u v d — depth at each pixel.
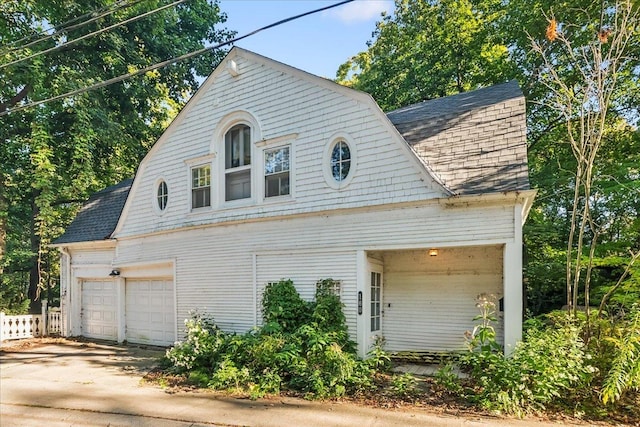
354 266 7.81
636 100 11.95
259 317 8.91
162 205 11.06
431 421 5.07
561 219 13.52
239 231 9.40
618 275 9.76
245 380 6.84
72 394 6.66
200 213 10.05
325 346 6.86
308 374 6.52
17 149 16.11
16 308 15.07
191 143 10.40
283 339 7.32
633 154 11.29
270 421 5.24
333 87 8.24
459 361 6.70
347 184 7.96
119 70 16.56
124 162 18.27
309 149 8.52
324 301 7.79
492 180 6.77
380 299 8.88
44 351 10.82
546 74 11.35
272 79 9.12
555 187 12.12
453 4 16.61
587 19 11.20
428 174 7.03
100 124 15.04
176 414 5.62
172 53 18.50
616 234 11.41
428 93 17.27
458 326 8.28
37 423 5.41
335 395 6.14
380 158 7.63
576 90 10.34
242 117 9.56
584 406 5.28
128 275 11.83
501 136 7.54
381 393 6.19
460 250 8.44
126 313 12.08
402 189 7.36
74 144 14.55
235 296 9.34
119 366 8.84
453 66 16.73
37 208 18.03
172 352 8.05
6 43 13.59
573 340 5.54
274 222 8.88
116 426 5.25
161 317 11.27
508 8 14.73
